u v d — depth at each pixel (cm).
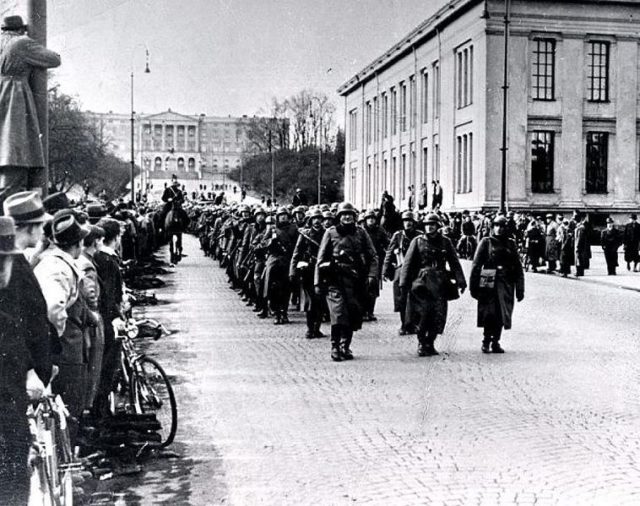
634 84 5184
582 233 2927
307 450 749
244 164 9938
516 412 892
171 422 757
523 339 1445
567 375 1107
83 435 718
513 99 4988
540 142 5081
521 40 4991
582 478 660
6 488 445
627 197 5191
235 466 700
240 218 2419
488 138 4969
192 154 11494
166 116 11456
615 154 5175
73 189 6794
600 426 830
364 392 999
